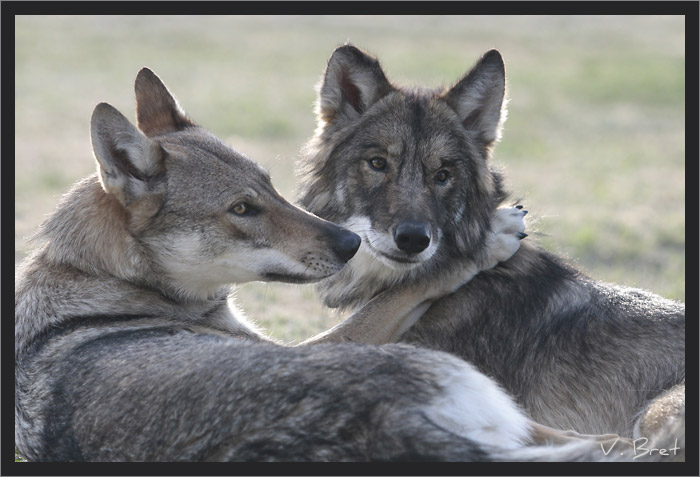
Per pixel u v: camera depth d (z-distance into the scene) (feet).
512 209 37.17
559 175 96.27
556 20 245.04
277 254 32.40
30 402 26.99
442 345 34.45
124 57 184.24
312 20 246.68
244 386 22.85
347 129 36.63
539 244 38.34
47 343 28.55
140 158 30.71
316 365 23.08
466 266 35.37
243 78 167.84
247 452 22.09
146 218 31.01
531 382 33.30
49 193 78.84
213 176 31.94
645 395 31.58
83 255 30.78
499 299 34.68
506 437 24.26
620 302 34.37
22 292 30.53
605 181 93.09
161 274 31.83
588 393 32.24
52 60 175.42
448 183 35.32
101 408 24.68
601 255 64.23
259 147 106.93
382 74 36.29
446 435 21.56
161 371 24.53
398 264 34.01
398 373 23.06
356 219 35.91
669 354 32.01
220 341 26.68
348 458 21.36
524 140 120.67
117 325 29.89
